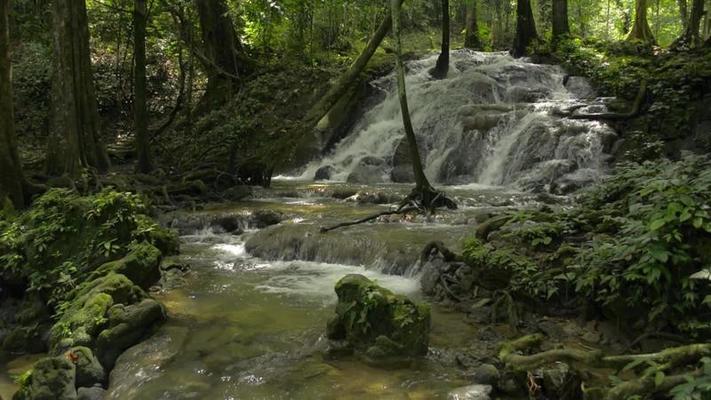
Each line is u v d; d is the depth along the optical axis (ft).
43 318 24.26
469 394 15.11
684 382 13.12
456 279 23.99
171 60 80.23
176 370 17.53
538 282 20.07
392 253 27.68
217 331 20.65
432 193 35.78
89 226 26.73
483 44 88.99
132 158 59.21
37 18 72.69
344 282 19.22
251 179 49.52
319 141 61.72
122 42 78.02
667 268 17.22
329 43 80.12
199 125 62.54
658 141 42.63
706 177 18.89
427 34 101.91
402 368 17.38
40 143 65.05
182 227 36.94
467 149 51.62
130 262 24.11
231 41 70.08
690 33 60.80
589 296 19.19
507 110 53.52
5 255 26.27
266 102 65.05
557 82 62.49
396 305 18.28
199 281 26.91
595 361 15.14
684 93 47.09
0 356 22.58
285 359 18.20
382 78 67.00
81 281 24.81
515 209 35.47
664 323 17.35
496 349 17.97
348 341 18.79
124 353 19.17
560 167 44.75
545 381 15.26
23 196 34.76
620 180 25.64
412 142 35.70
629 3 92.99
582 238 21.95
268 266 29.45
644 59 58.65
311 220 34.91
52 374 17.42
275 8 56.29
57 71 40.68
